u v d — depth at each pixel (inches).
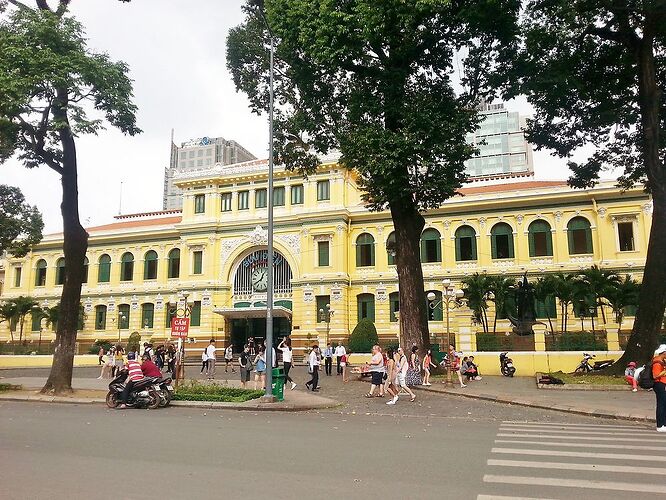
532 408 645.9
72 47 753.0
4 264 2309.3
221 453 344.5
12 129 751.7
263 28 949.8
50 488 255.6
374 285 1775.3
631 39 895.7
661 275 863.7
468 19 793.6
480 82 909.2
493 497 240.8
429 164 821.9
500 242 1704.0
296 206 1883.6
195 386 769.6
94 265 2139.5
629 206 1571.1
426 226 1771.7
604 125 1005.2
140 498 239.1
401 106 841.5
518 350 1107.3
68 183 842.8
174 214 2352.4
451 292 1355.8
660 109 946.7
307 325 1765.5
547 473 288.4
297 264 1834.4
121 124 828.0
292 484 263.3
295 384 938.1
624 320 1494.8
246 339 1888.5
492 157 4643.2
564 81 850.8
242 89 997.2
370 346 1513.3
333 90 947.3
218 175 1969.7
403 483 265.6
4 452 348.2
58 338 832.3
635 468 301.6
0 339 2153.1
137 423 503.2
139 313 2046.0
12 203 1168.8
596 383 818.8
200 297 1911.9
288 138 1011.9
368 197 958.4
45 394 804.0
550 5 839.1
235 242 1924.2
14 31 726.5
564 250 1617.9
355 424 505.0
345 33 783.7
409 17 740.0
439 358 1136.8
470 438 414.0
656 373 469.7
